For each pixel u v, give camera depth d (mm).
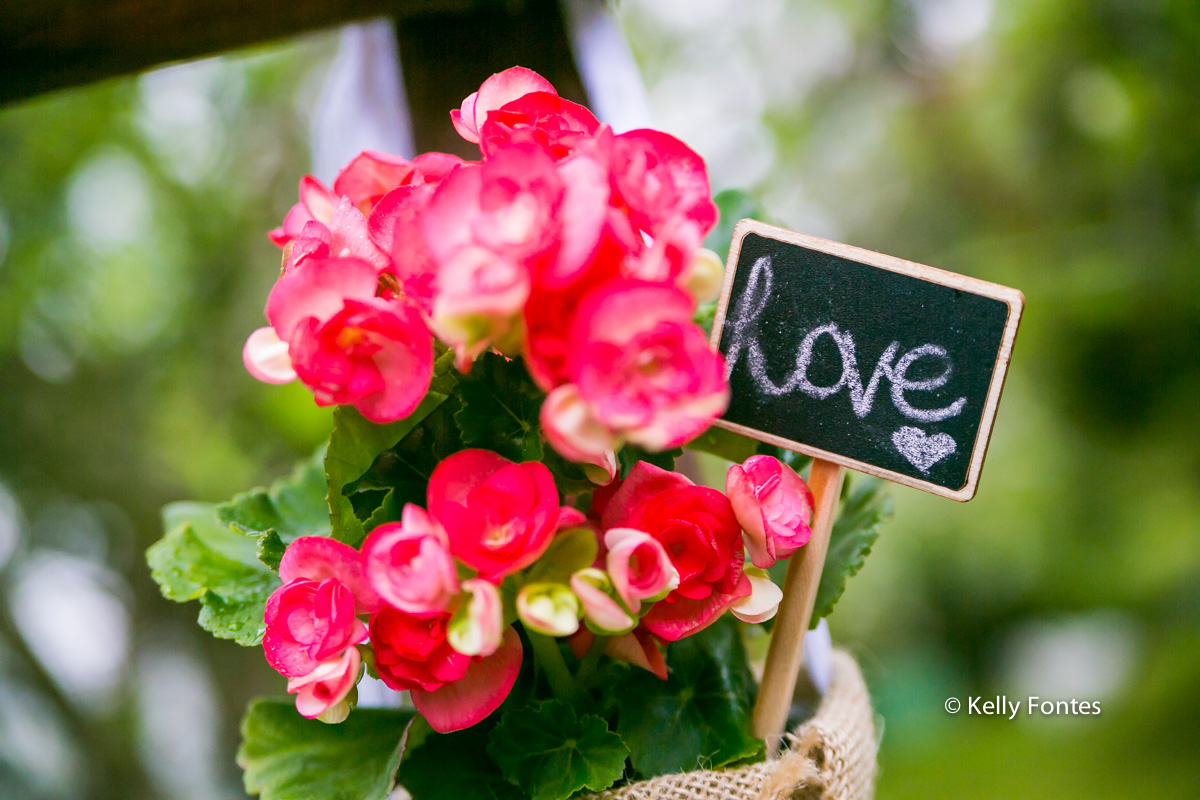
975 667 2391
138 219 2193
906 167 2527
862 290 628
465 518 569
